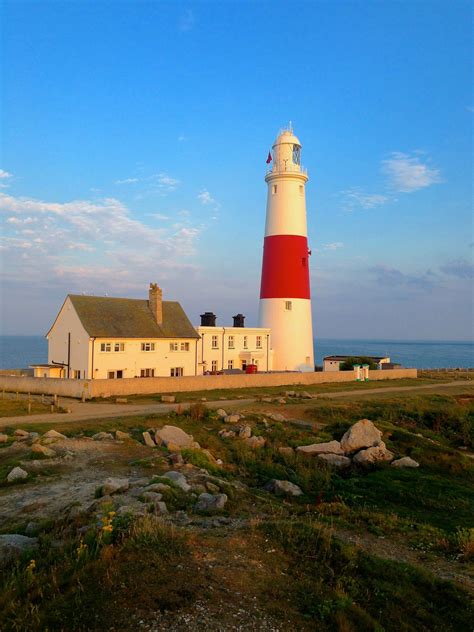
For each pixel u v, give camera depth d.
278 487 19.20
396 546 13.26
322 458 24.30
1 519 13.12
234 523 12.81
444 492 20.23
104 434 22.98
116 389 38.28
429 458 25.59
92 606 7.91
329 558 10.67
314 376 53.41
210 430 26.98
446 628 9.20
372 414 34.59
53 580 8.64
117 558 9.11
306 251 61.22
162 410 31.44
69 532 11.36
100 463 18.67
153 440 22.64
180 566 9.15
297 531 11.60
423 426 34.62
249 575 9.34
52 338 49.31
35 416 28.66
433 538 14.05
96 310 47.25
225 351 56.75
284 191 59.94
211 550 10.10
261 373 53.03
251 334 58.81
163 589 8.38
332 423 30.62
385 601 9.55
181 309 54.28
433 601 10.06
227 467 21.80
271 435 27.06
